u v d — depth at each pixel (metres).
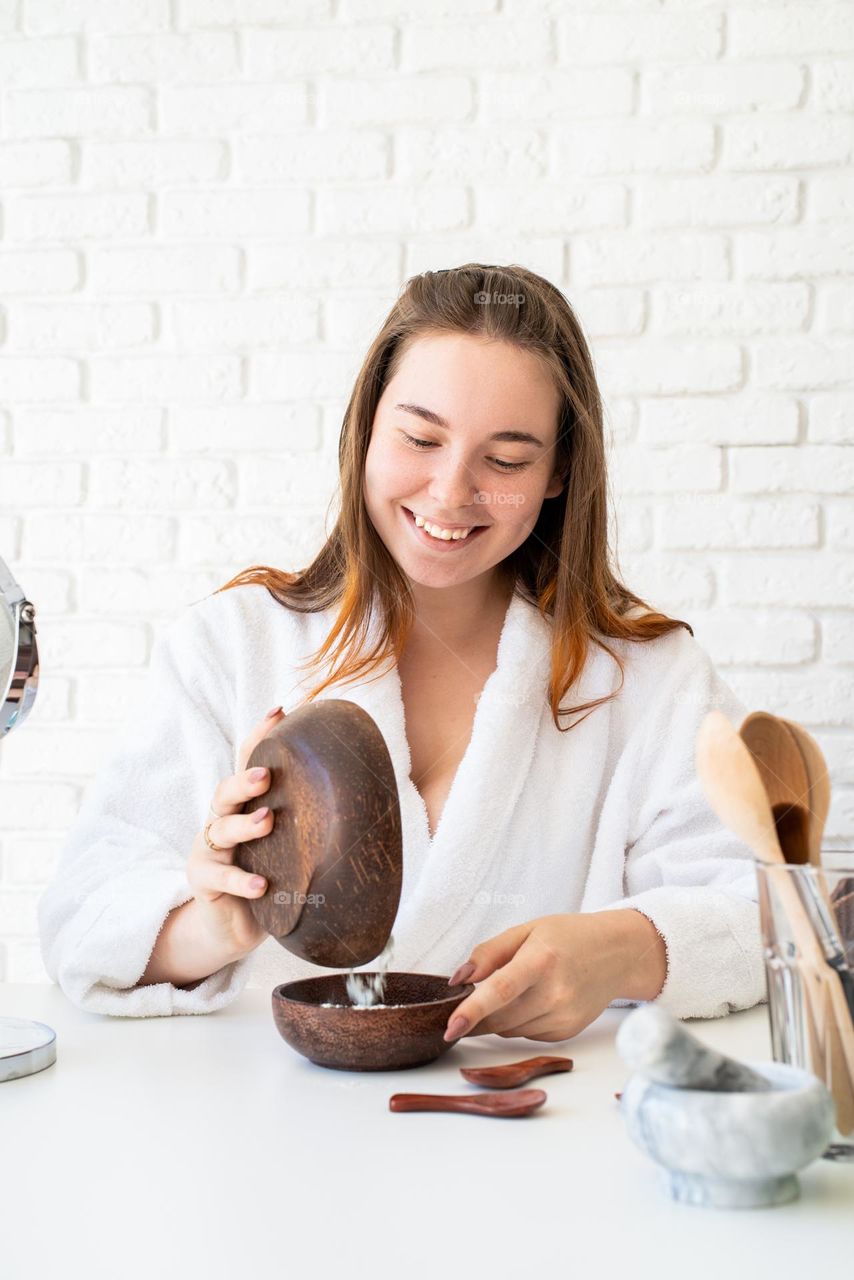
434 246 1.90
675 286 1.86
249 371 1.94
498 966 0.85
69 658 1.95
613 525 1.87
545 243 1.88
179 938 0.92
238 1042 0.85
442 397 1.03
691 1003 0.91
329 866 0.74
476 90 1.89
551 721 1.22
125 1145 0.64
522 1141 0.64
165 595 1.95
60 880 1.08
